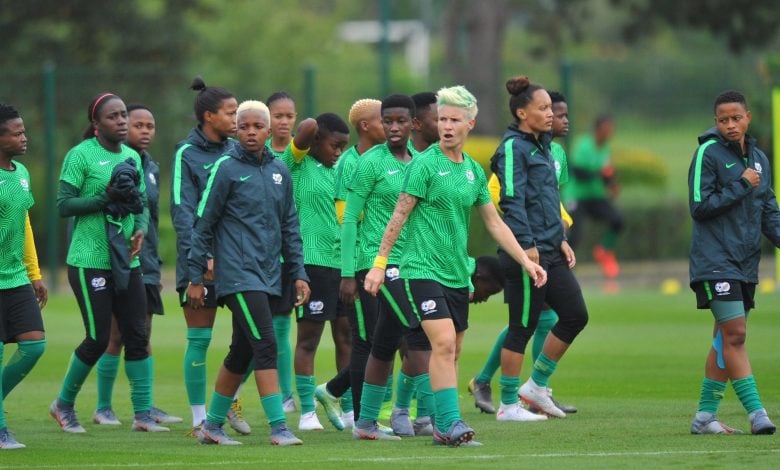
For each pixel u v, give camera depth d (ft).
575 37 482.28
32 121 298.35
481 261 130.31
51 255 286.66
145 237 134.21
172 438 118.11
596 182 289.74
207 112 124.06
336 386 124.16
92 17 383.04
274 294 110.22
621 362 171.63
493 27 411.75
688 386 150.20
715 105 114.21
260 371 109.70
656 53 631.56
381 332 112.68
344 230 117.39
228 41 494.59
